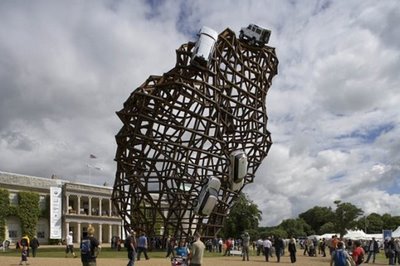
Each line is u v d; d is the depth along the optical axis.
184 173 39.25
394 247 37.00
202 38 39.34
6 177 89.12
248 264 33.22
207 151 39.69
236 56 41.72
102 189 107.88
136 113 39.62
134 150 40.03
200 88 40.66
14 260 35.44
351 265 16.02
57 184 98.19
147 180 39.75
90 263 15.86
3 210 86.75
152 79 40.12
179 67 39.53
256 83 43.47
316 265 33.66
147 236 41.75
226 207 42.91
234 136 42.38
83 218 100.88
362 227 142.62
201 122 39.78
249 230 101.19
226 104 41.34
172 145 38.88
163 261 32.59
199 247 16.66
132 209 41.88
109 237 108.75
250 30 43.50
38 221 93.56
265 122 44.03
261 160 44.28
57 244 90.25
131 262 23.30
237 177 40.62
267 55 44.69
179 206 40.12
